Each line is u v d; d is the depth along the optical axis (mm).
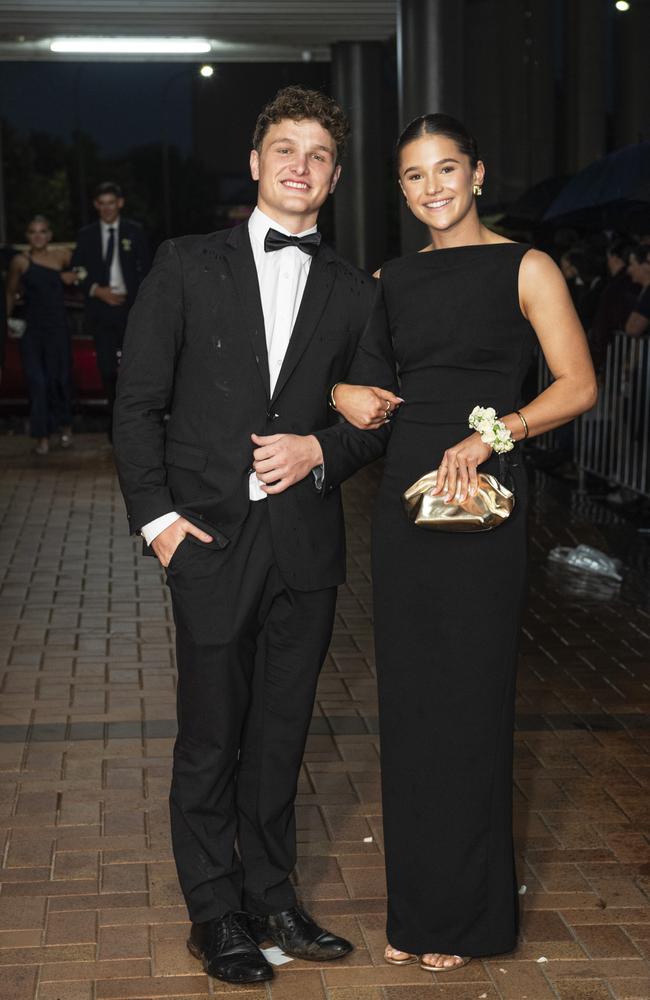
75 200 27312
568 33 22969
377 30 17781
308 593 3098
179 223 27500
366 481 10062
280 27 17406
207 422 3033
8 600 6688
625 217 9992
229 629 3027
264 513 3051
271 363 3061
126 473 3018
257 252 3066
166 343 3014
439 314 3000
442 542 3029
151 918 3369
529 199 12188
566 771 4402
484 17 22766
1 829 3893
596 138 22984
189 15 15469
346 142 3057
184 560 3025
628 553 7727
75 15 15383
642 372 8531
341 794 4188
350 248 20969
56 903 3441
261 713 3184
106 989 3031
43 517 8812
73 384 12242
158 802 4105
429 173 2984
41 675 5438
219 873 3148
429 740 3082
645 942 3264
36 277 11133
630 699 5172
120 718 4902
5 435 12648
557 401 2955
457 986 3070
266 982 3074
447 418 3029
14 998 2988
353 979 3098
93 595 6812
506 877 3121
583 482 9492
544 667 5598
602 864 3703
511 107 22953
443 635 3049
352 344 3143
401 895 3143
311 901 3486
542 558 7605
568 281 10242
